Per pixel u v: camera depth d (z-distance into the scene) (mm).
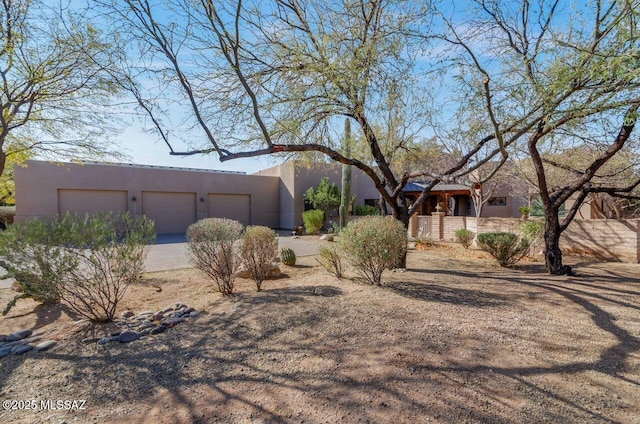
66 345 3219
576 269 7016
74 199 15117
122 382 2516
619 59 3465
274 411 2096
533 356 2760
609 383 2348
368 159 8516
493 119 4691
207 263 5191
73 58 5852
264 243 5508
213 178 18781
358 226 5270
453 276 6152
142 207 16688
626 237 8039
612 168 8477
